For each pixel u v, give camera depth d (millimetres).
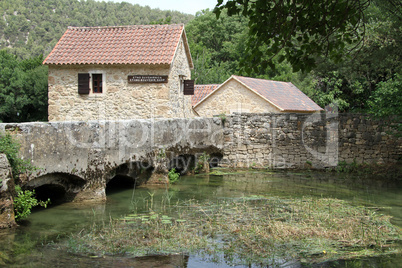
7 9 83125
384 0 11258
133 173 11180
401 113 15312
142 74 15180
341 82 26312
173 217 7688
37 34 77188
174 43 15875
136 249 5895
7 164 6562
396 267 5375
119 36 16703
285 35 5418
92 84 15633
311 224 7281
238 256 5711
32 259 5410
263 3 5156
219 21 39156
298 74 26922
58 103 15734
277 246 6148
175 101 15898
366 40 14477
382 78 25109
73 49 16109
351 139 15859
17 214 6961
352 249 6113
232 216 7785
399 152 15648
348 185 12367
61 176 8336
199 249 5961
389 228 7203
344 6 5496
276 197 9969
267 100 17828
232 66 34125
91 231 6695
